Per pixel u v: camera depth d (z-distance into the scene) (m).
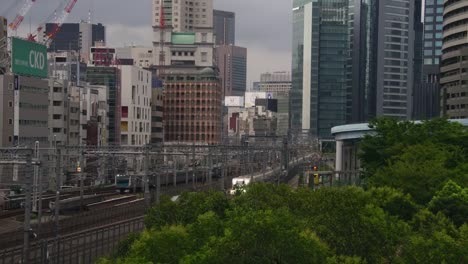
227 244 35.44
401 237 47.03
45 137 154.38
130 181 143.62
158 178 103.12
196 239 44.44
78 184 142.00
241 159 168.88
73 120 175.00
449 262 40.81
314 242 37.19
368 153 103.62
